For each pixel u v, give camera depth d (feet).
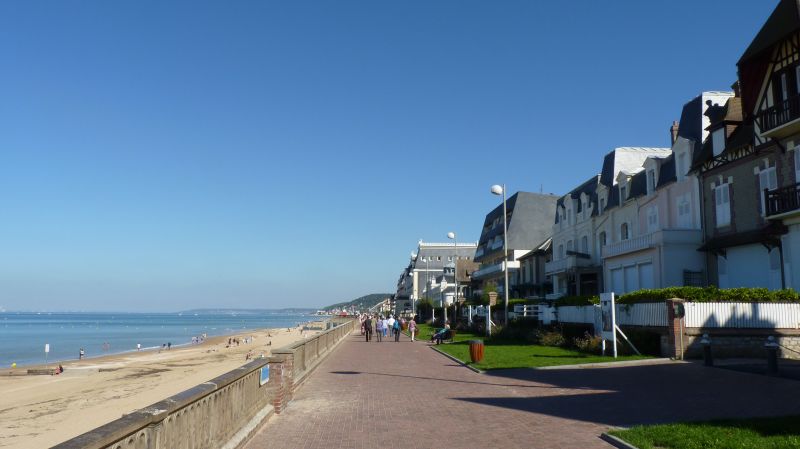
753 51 76.33
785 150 73.92
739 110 87.61
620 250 108.99
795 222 71.51
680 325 64.13
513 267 195.52
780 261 75.41
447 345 106.93
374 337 153.89
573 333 91.45
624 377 51.65
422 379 56.03
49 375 125.59
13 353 202.69
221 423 26.21
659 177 107.65
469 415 36.50
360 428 33.40
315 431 32.73
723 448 24.88
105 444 14.57
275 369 38.42
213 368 132.05
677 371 54.13
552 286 164.66
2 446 56.13
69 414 73.87
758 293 65.57
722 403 36.88
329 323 195.93
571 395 42.98
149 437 17.75
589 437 29.60
